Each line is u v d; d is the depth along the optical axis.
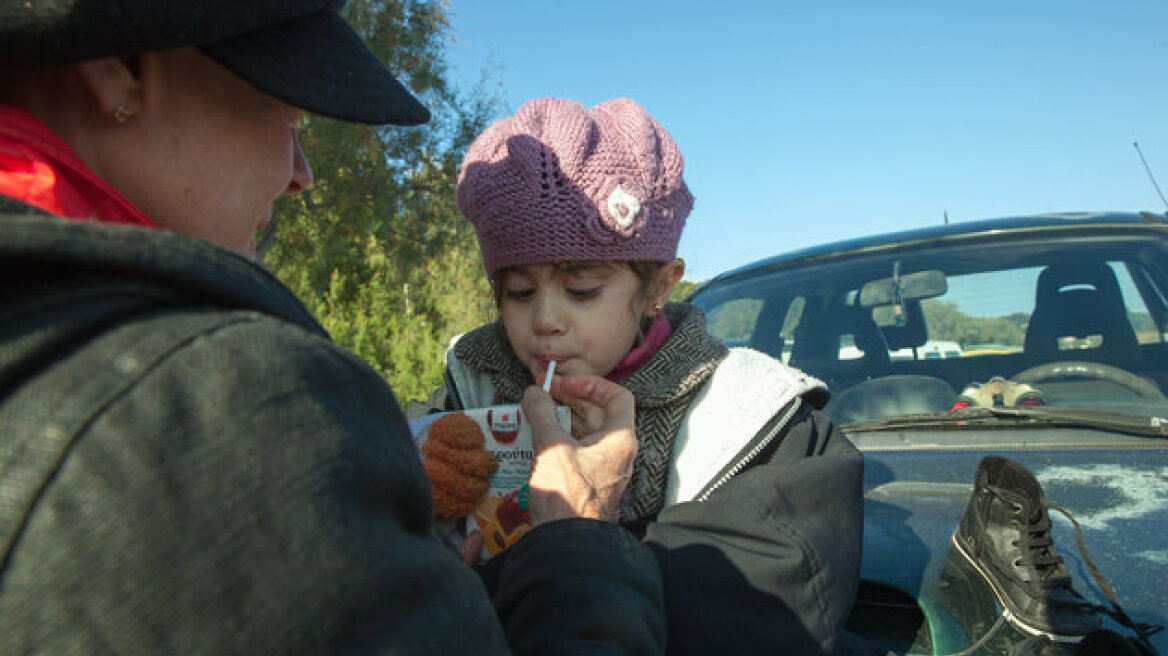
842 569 1.08
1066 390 2.10
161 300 0.50
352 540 0.48
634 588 0.83
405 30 10.60
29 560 0.41
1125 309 2.21
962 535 1.41
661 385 1.32
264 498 0.46
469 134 11.75
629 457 1.12
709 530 1.09
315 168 9.39
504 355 1.54
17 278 0.46
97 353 0.45
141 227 0.50
